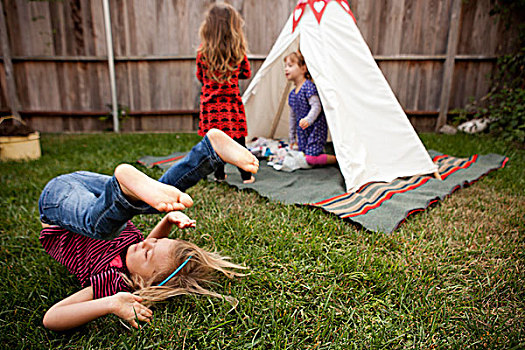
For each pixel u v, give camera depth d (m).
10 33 5.30
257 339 1.27
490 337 1.25
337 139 2.76
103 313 1.25
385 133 2.96
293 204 2.39
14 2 5.18
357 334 1.28
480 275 1.62
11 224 2.23
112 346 1.24
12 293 1.52
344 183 2.86
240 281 1.58
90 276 1.48
